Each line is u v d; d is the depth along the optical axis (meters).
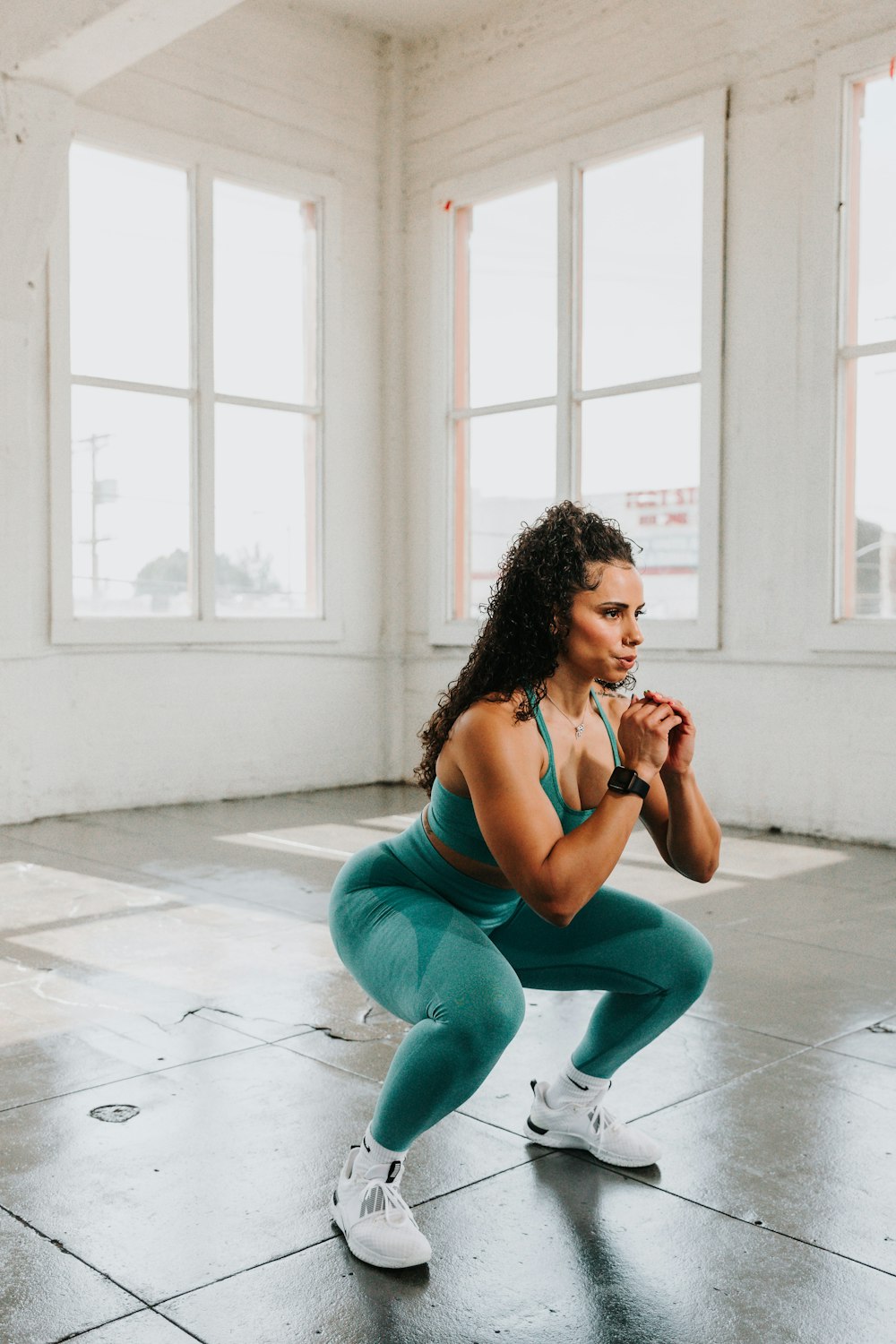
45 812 6.82
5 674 6.50
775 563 6.43
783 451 6.37
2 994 3.51
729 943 4.12
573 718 2.06
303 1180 2.32
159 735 7.31
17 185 5.95
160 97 7.16
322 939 4.12
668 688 6.92
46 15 5.42
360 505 8.34
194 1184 2.30
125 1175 2.34
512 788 1.90
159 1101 2.71
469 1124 2.60
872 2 5.94
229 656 7.63
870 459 6.12
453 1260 2.03
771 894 4.89
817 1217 2.17
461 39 7.94
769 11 6.34
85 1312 1.86
